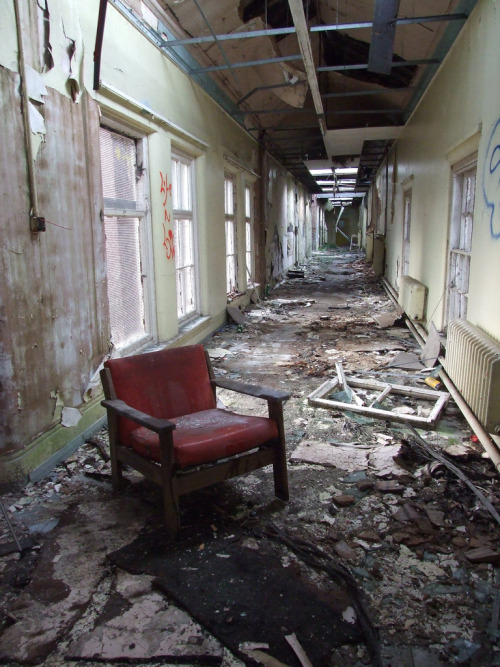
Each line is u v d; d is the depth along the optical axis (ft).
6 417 9.18
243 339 23.03
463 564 7.38
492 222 12.04
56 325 10.41
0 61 8.43
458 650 5.85
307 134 39.34
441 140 18.53
